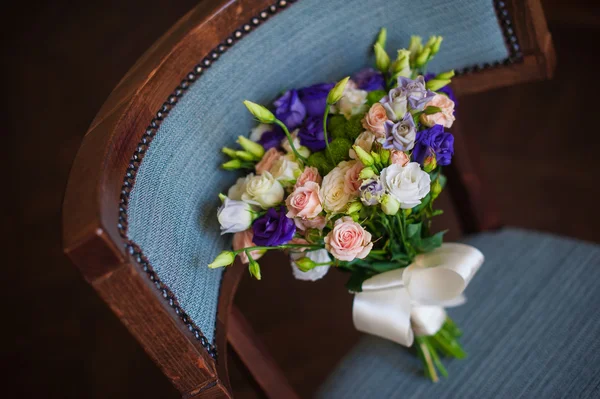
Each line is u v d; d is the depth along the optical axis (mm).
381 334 910
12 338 1728
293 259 854
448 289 869
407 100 740
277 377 901
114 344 1667
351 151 757
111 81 2363
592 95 1847
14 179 2121
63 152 2166
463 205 1098
